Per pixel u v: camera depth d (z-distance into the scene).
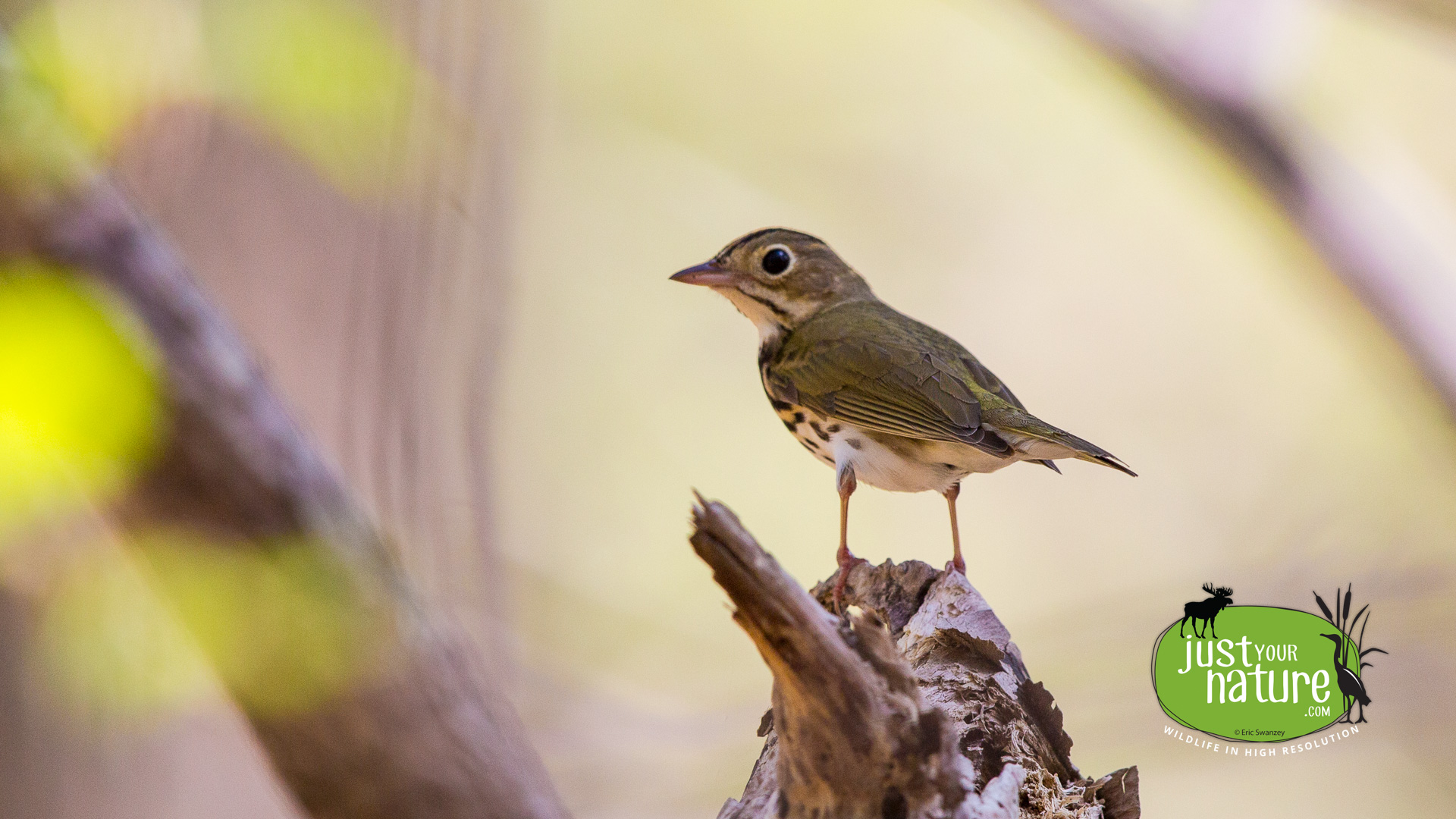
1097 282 19.92
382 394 9.56
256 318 8.93
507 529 13.64
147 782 8.69
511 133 11.02
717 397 18.62
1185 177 18.81
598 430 18.16
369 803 4.21
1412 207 12.40
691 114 19.89
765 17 20.00
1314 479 17.67
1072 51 14.07
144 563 3.88
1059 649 12.97
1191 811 15.72
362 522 4.10
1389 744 13.95
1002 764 5.79
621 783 12.45
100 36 6.46
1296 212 12.20
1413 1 11.98
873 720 5.16
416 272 9.56
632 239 19.23
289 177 8.59
